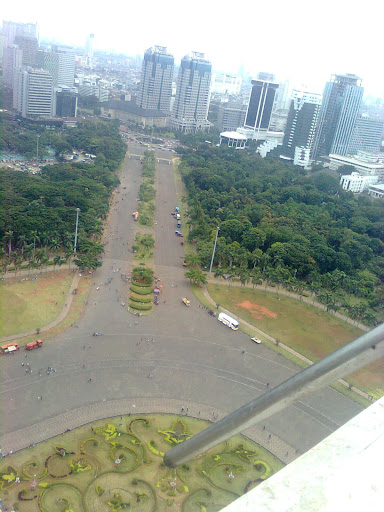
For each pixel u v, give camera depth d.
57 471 104.25
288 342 174.12
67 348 149.62
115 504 97.88
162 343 160.88
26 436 112.00
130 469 107.38
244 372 151.62
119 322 170.25
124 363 146.38
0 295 175.38
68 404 124.88
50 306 173.62
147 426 121.44
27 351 144.75
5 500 95.50
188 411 129.50
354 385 148.88
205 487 105.75
